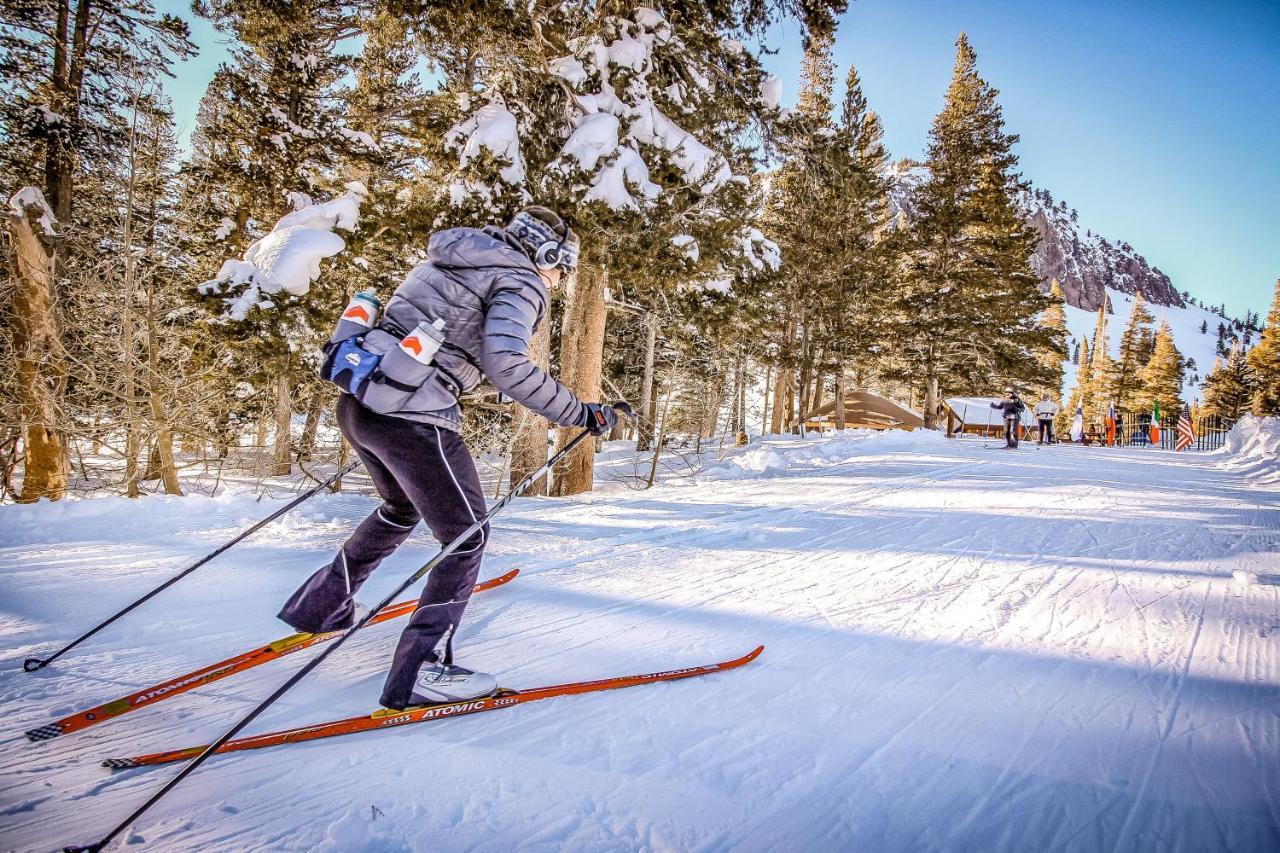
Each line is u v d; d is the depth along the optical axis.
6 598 2.95
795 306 21.50
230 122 13.46
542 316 2.09
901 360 28.95
